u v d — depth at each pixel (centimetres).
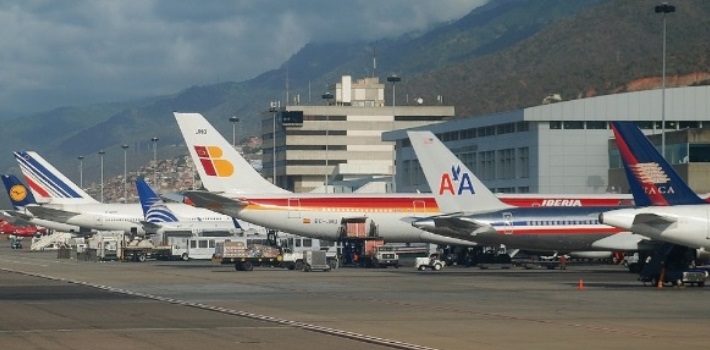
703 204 11100
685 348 6162
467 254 17288
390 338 6581
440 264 16175
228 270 15825
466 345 6256
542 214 14325
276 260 15900
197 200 16138
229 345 6181
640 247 13625
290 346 6150
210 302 9425
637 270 14562
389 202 16650
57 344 6219
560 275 14038
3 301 9550
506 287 11481
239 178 16462
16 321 7619
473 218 14300
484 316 8050
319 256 15525
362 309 8675
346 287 11525
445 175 14900
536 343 6359
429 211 16700
